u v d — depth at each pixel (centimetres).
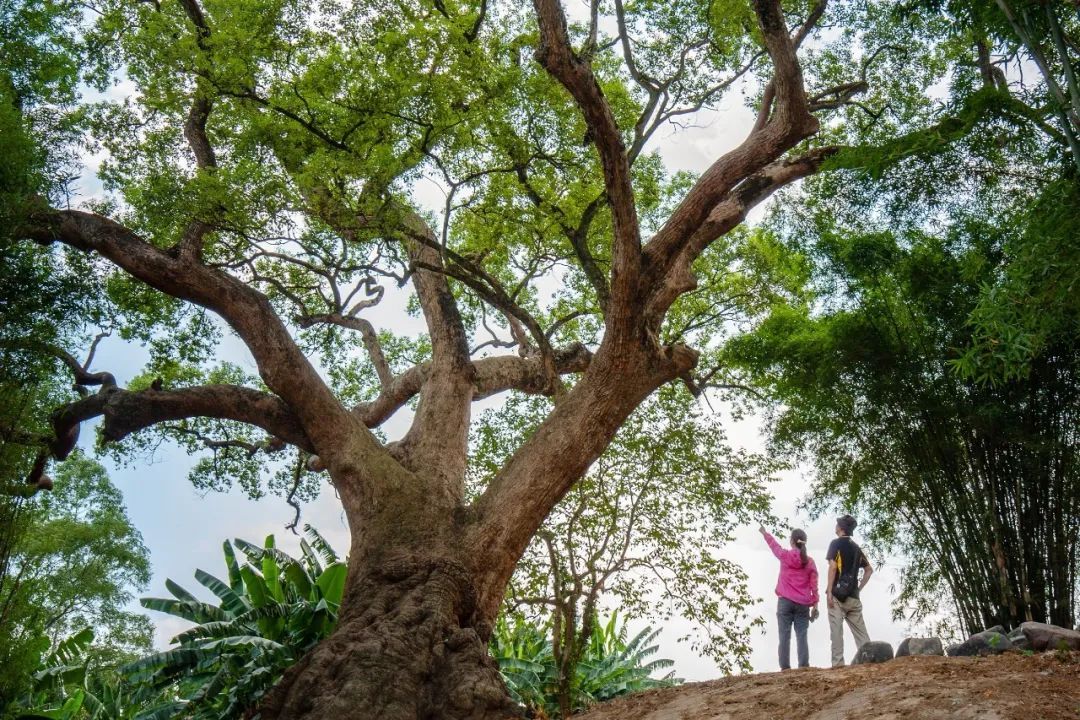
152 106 1155
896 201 1052
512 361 1366
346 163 1055
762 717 671
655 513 1438
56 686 1678
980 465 1062
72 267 1227
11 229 1069
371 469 1115
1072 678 610
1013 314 700
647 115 1313
